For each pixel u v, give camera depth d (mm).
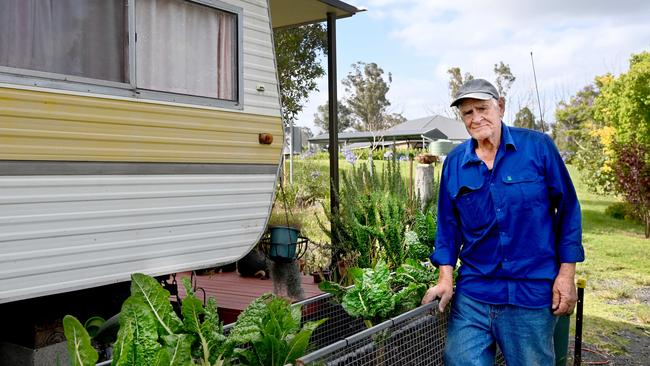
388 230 4145
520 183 2436
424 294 3133
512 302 2463
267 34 4203
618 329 5227
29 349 3148
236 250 3965
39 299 3158
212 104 3762
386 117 40969
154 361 1710
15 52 2799
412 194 5188
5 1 2758
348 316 3225
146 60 3377
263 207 4172
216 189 3803
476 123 2459
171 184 3518
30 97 2844
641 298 6254
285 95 9953
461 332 2594
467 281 2609
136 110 3312
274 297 2426
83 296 3361
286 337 2270
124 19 3260
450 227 2736
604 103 12523
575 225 2465
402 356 2715
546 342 2467
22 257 2820
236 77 3939
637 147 10453
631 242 9453
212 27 3783
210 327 2092
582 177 13547
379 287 2926
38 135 2875
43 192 2898
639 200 10258
